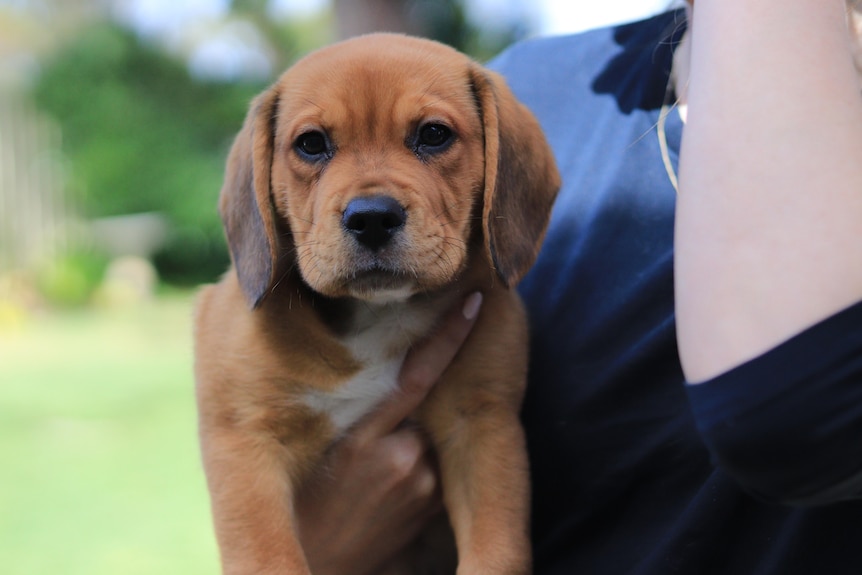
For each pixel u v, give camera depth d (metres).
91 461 1.48
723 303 0.54
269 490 0.70
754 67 0.55
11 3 5.00
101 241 3.68
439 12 3.78
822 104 0.55
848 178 0.54
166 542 1.17
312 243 0.71
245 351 0.70
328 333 0.71
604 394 0.67
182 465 1.46
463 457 0.71
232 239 0.74
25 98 3.72
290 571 0.68
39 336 2.67
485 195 0.71
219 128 3.91
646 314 0.67
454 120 0.71
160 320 2.95
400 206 0.69
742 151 0.55
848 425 0.53
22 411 1.79
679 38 0.71
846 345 0.53
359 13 2.25
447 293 0.72
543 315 0.71
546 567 0.68
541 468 0.69
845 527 0.59
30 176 3.63
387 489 0.70
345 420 0.71
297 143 0.72
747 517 0.62
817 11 0.56
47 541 1.17
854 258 0.54
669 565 0.62
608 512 0.66
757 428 0.54
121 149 3.71
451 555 0.76
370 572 0.72
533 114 0.75
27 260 3.45
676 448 0.65
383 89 0.71
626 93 0.73
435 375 0.71
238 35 4.43
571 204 0.72
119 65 3.85
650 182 0.69
